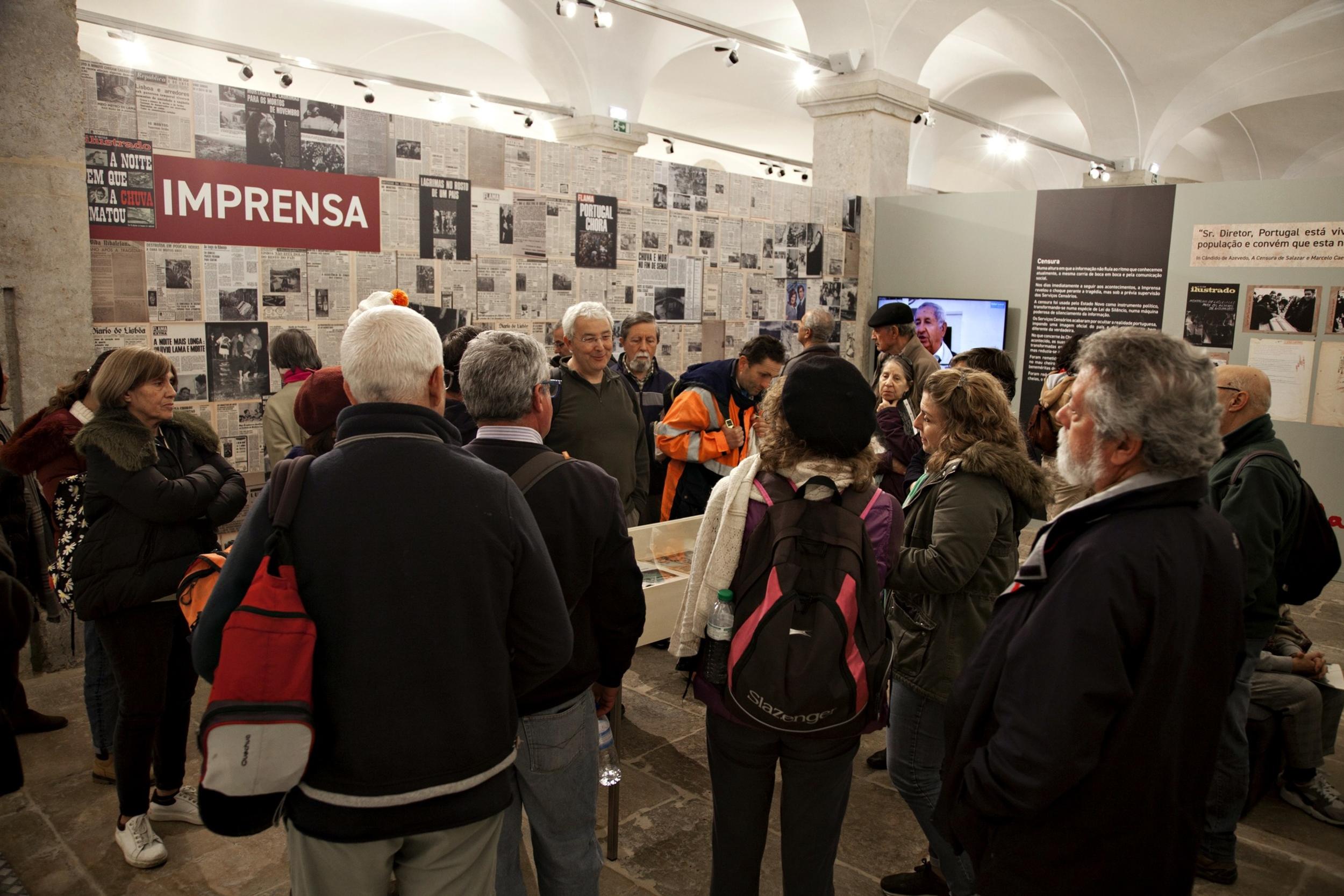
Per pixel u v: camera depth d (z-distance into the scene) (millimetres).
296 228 4500
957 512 1947
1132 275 6523
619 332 6156
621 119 9953
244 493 2537
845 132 8188
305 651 1198
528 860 2488
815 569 1631
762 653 1595
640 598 1853
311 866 1304
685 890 2355
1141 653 1202
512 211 5422
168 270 4086
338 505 1265
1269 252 5883
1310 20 9477
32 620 1783
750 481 1754
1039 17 9742
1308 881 2484
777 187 7211
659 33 9625
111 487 2236
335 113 4594
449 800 1303
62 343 3738
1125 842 1232
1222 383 2371
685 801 2805
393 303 3076
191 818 2652
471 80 11977
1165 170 16266
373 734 1247
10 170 3537
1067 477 1373
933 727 2039
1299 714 2803
